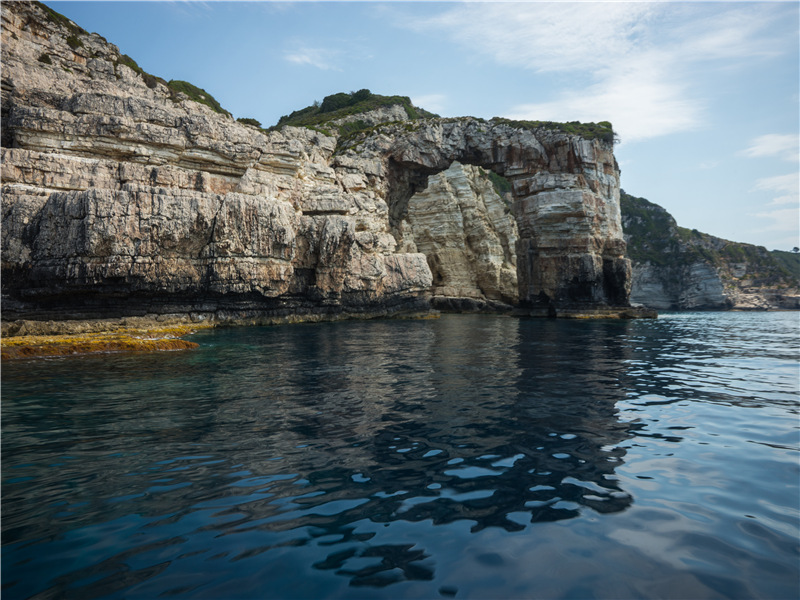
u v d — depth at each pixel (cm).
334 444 663
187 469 571
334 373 1267
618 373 1275
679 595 329
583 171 5028
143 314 2855
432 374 1250
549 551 388
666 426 753
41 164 2656
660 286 10569
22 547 394
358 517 448
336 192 3941
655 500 483
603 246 5106
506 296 6844
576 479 538
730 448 645
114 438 695
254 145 3481
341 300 3959
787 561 372
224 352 1748
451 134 5350
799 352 1816
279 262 3303
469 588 339
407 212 6962
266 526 431
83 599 324
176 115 3200
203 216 2886
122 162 2911
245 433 716
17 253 2494
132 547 395
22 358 1587
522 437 694
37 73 3044
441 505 473
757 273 11462
